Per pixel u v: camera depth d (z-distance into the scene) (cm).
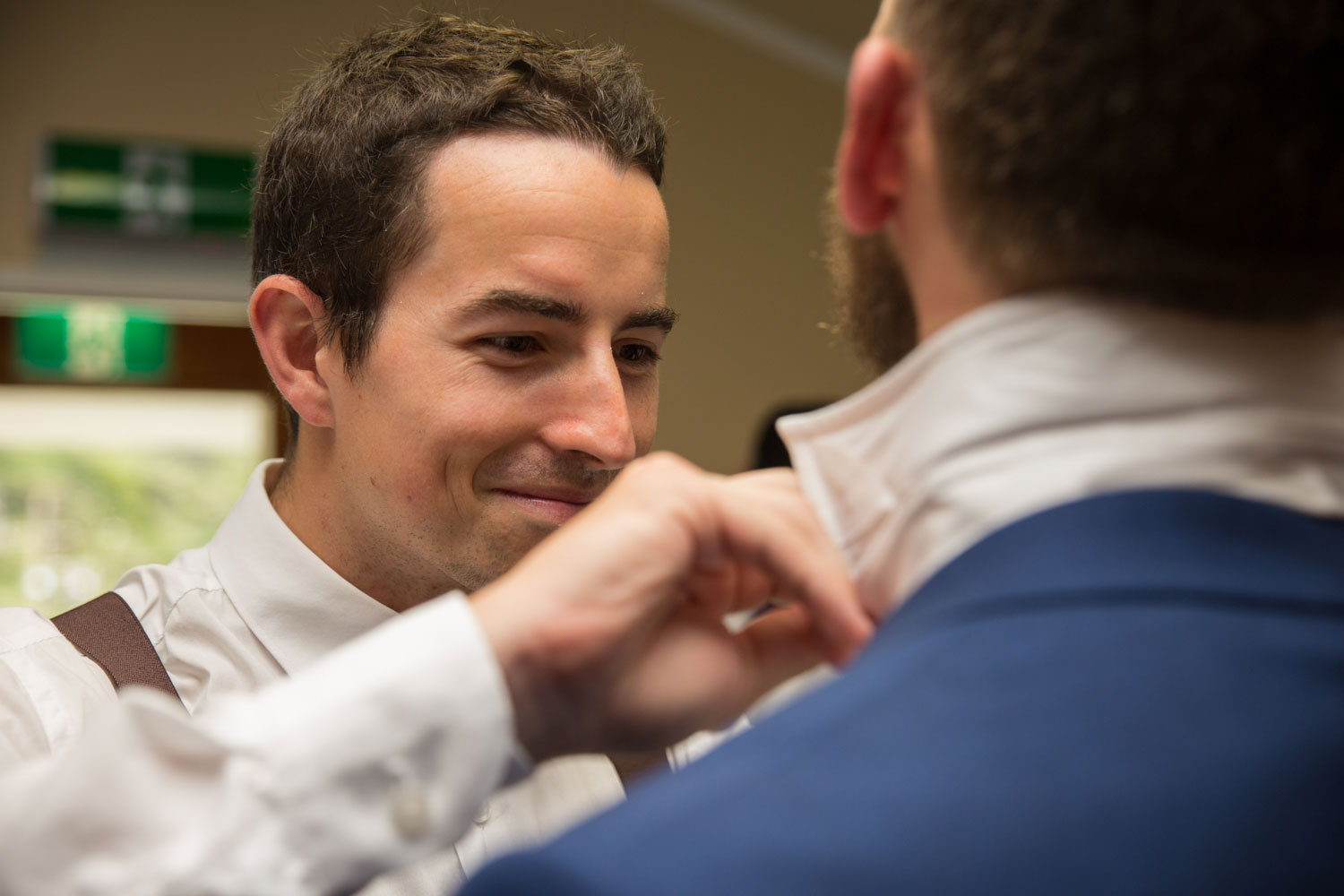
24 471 376
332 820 53
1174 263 47
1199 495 46
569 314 112
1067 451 48
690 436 441
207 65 386
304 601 121
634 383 124
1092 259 47
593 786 125
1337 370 49
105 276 381
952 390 50
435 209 112
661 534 58
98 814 53
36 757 107
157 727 54
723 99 443
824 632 59
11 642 115
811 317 450
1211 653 42
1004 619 44
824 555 59
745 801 41
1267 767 40
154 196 383
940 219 51
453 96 113
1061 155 46
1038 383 48
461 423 112
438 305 112
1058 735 41
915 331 56
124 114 381
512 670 56
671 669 60
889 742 41
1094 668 42
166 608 124
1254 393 47
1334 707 42
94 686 115
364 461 117
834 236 62
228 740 53
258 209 129
